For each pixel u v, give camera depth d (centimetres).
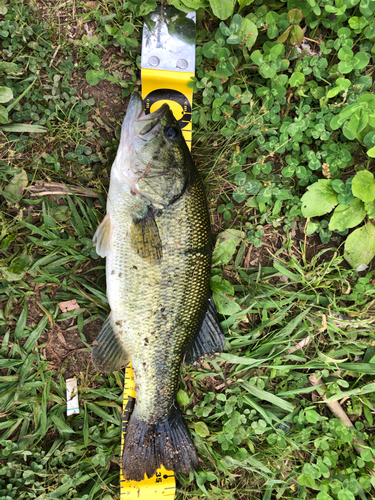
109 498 24
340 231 27
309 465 26
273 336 26
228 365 26
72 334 25
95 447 24
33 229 23
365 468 27
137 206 21
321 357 26
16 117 23
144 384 22
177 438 23
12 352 23
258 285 26
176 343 22
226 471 25
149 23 24
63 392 24
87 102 24
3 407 23
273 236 27
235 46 25
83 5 23
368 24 25
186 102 24
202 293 22
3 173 23
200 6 23
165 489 24
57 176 24
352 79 26
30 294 24
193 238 21
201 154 25
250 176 26
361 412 27
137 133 21
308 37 26
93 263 25
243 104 26
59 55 24
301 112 25
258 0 25
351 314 27
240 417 25
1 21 23
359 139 26
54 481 23
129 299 21
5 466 23
